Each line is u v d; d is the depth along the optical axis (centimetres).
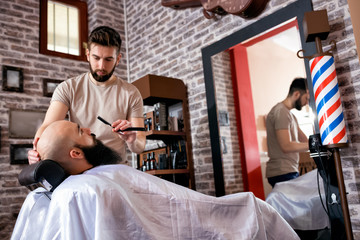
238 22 317
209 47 338
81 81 228
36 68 384
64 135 132
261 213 146
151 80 339
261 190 322
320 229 255
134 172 126
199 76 350
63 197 109
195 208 127
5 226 328
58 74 400
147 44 424
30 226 124
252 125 336
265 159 323
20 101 363
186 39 369
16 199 341
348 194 231
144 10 435
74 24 439
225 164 319
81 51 430
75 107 222
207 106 335
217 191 317
